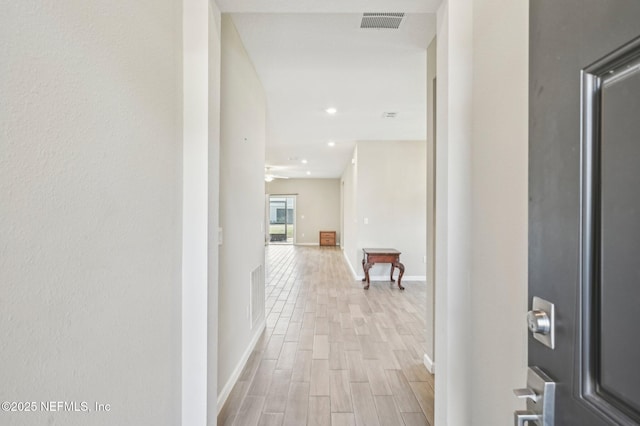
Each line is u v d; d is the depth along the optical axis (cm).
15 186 56
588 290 50
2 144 54
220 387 206
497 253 101
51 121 64
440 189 132
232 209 232
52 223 64
